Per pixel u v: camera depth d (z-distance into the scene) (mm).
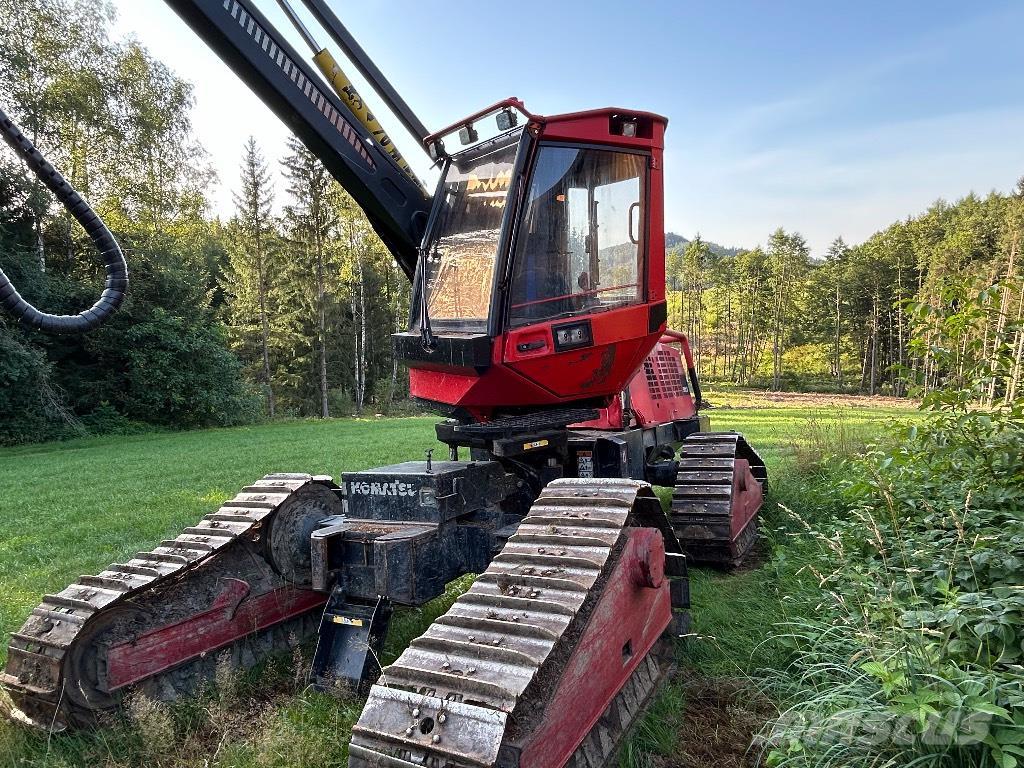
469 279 4062
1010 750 2129
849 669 2959
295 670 3807
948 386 4383
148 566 3533
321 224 34531
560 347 3883
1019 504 3992
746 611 4395
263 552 4039
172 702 3428
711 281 74812
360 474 3885
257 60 3967
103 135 26469
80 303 25156
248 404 29516
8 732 3135
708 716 3256
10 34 23844
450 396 4062
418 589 3418
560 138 3891
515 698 2104
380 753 2166
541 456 4766
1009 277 4125
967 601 2936
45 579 5906
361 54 4609
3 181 23375
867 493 4551
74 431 23016
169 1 3717
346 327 39812
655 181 4344
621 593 2961
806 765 2436
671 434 7105
